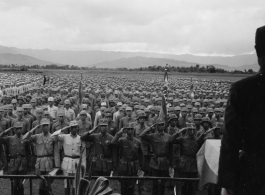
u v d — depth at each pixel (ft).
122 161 32.45
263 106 8.73
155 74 451.94
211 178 15.14
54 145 32.94
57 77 286.46
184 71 542.16
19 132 33.78
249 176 9.16
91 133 33.86
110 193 13.84
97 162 33.68
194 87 172.86
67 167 31.60
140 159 33.30
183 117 51.83
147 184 39.45
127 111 51.70
